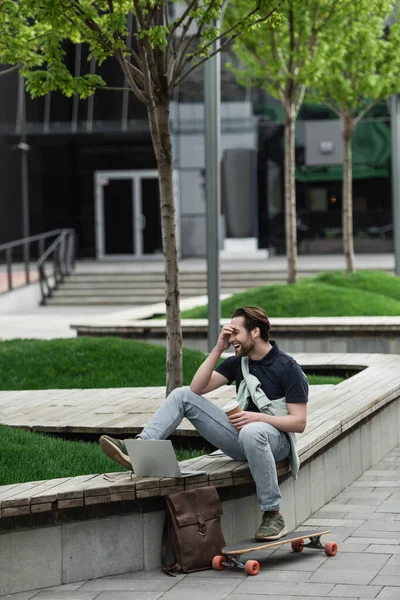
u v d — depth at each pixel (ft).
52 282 96.73
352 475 29.58
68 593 19.94
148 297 94.27
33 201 121.70
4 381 40.14
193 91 116.47
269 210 117.50
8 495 20.17
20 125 115.96
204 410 22.30
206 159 44.68
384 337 50.37
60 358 41.52
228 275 96.53
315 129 116.47
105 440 21.25
